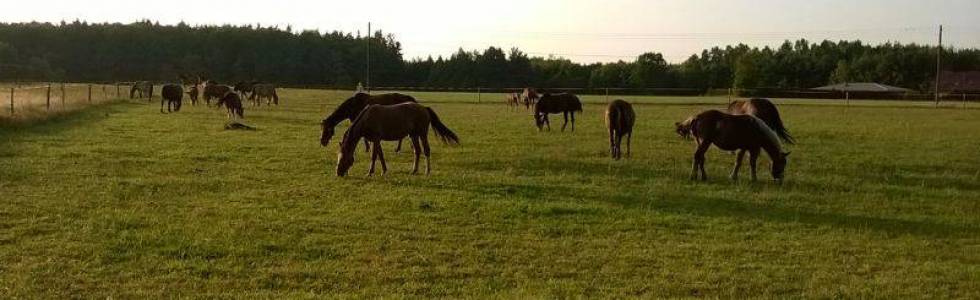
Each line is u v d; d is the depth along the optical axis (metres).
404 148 18.28
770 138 13.38
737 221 10.27
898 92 73.69
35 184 11.95
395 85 114.06
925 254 8.65
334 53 116.62
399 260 8.09
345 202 11.04
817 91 71.31
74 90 43.75
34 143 17.45
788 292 7.23
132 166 14.38
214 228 9.23
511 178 13.73
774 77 101.00
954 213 11.13
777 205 11.48
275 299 6.71
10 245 8.21
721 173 14.66
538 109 24.36
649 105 49.06
